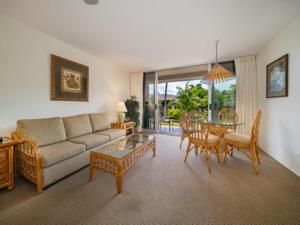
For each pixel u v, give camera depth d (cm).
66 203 150
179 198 158
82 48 311
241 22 213
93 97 363
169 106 654
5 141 169
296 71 203
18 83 219
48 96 261
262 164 240
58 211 139
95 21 212
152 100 514
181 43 284
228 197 159
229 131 283
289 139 220
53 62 264
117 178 169
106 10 186
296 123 204
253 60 343
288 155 223
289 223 125
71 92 303
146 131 512
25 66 227
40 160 166
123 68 469
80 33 248
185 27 227
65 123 260
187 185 182
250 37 259
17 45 216
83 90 332
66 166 196
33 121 212
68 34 252
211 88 404
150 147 264
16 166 195
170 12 190
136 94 513
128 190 172
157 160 261
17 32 215
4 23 201
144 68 471
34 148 166
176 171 219
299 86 198
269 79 274
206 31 239
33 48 236
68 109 300
